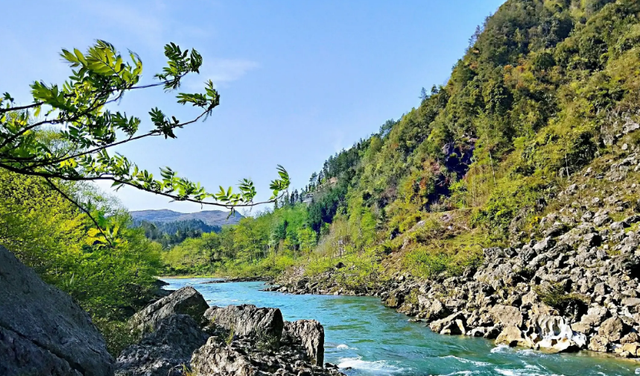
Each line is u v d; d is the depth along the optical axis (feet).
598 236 82.38
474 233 162.61
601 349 50.11
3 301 13.17
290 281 187.52
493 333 62.28
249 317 37.35
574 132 153.07
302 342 35.04
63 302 16.67
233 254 344.08
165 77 8.10
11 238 34.68
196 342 31.86
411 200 269.03
